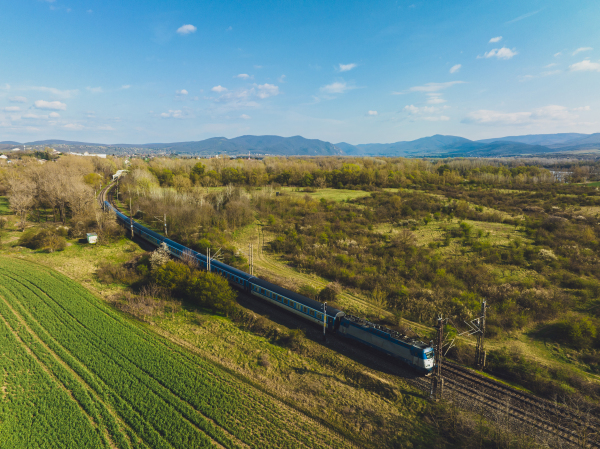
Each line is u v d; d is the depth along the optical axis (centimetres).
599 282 5684
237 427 2811
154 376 3422
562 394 3300
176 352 3872
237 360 3816
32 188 10012
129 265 6600
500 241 7762
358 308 5175
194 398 3120
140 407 2981
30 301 4984
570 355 4003
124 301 5072
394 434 2842
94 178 15150
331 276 6444
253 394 3238
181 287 5453
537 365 3762
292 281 6100
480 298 5266
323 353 3981
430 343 3691
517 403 3189
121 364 3581
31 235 7950
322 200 12031
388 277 6144
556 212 10062
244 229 9462
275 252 7850
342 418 3009
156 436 2689
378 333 3934
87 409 2938
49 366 3506
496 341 4309
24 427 2731
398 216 10294
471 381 3509
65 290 5409
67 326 4316
